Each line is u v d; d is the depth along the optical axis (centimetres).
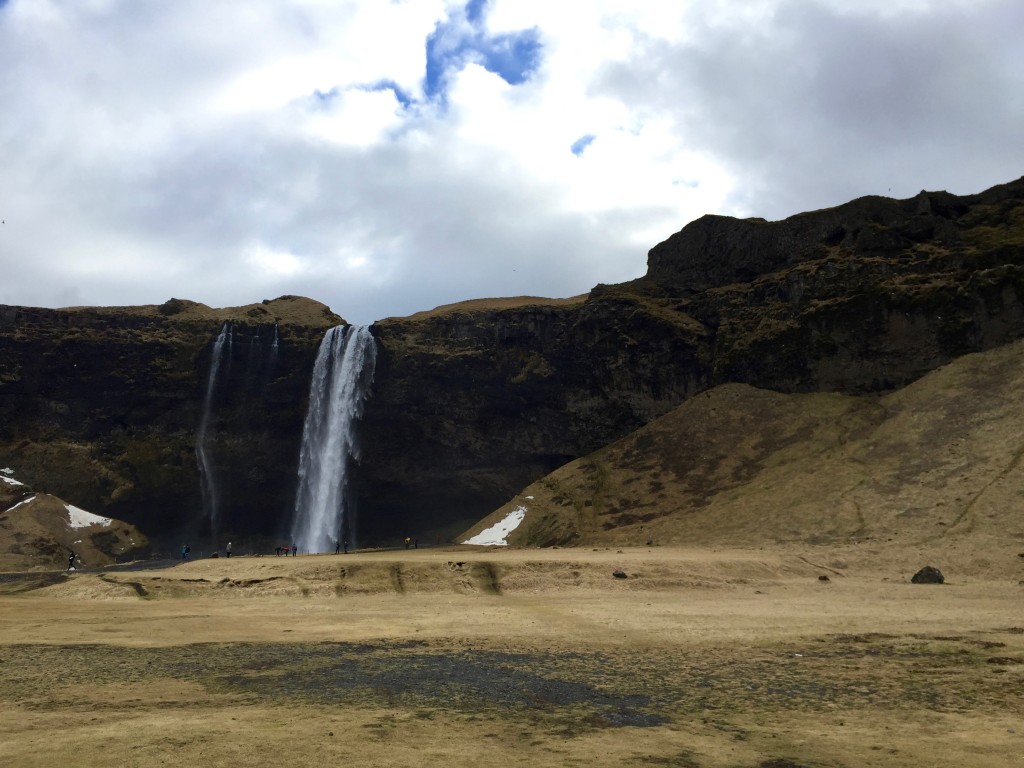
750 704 2181
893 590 4819
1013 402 7612
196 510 10944
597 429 10394
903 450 7719
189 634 3578
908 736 1834
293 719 2008
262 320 11644
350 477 10875
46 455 10625
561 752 1711
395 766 1591
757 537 7031
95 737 1814
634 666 2745
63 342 11044
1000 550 5600
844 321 9475
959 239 9794
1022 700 2170
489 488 10775
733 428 9362
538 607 4431
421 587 5197
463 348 10894
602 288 11556
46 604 4881
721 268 11594
